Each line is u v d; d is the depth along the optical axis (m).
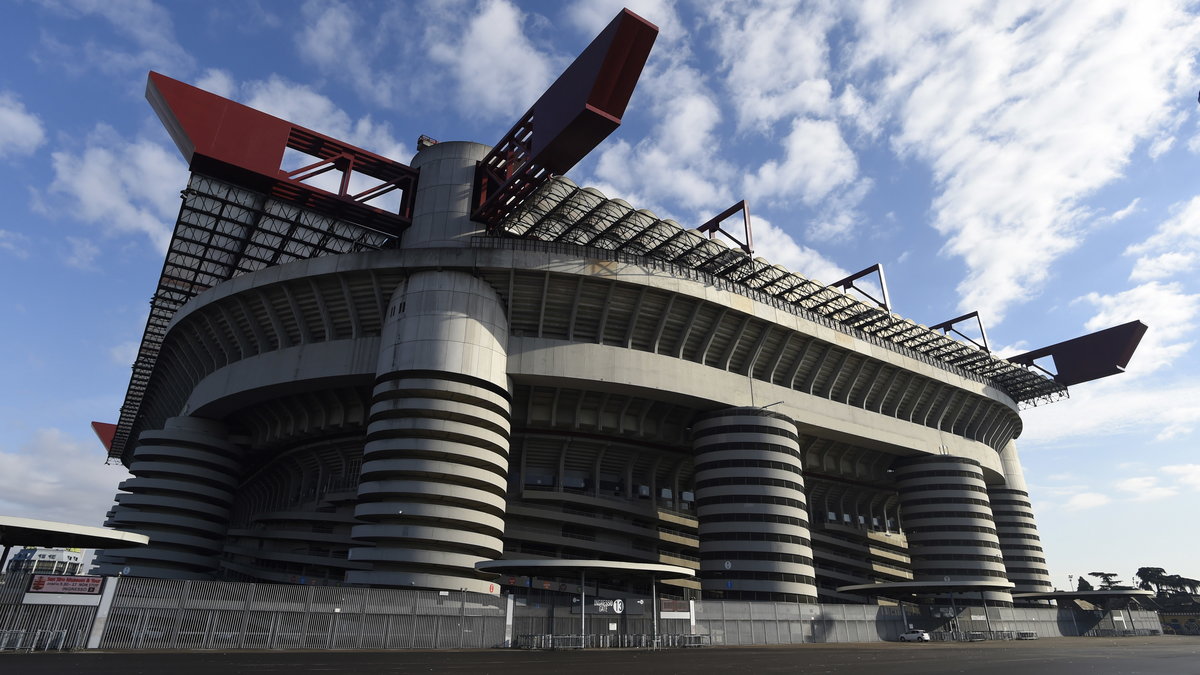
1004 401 83.44
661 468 64.50
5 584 25.33
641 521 60.94
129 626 27.27
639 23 40.09
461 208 55.16
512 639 36.69
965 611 63.97
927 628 60.41
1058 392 89.62
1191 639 66.50
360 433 56.06
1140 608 83.00
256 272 54.03
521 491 56.62
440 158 57.53
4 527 26.89
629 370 54.16
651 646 39.56
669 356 56.97
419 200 56.12
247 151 46.91
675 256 56.19
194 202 49.50
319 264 51.97
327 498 56.09
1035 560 88.31
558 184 49.19
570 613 38.97
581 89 42.62
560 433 57.84
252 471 67.00
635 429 58.94
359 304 52.84
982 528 72.75
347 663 22.83
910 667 24.98
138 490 55.66
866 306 65.81
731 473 56.31
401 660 24.89
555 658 27.44
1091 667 25.06
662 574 39.50
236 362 57.31
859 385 70.19
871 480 76.69
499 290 52.72
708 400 57.25
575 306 53.22
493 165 55.69
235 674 18.11
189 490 55.56
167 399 72.12
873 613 56.84
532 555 55.78
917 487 74.69
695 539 61.72
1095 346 87.88
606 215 52.09
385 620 33.28
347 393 54.47
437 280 49.84
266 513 59.59
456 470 44.78
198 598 29.19
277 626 30.64
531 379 52.44
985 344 81.81
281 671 19.31
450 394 46.47
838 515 76.44
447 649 33.78
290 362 53.06
